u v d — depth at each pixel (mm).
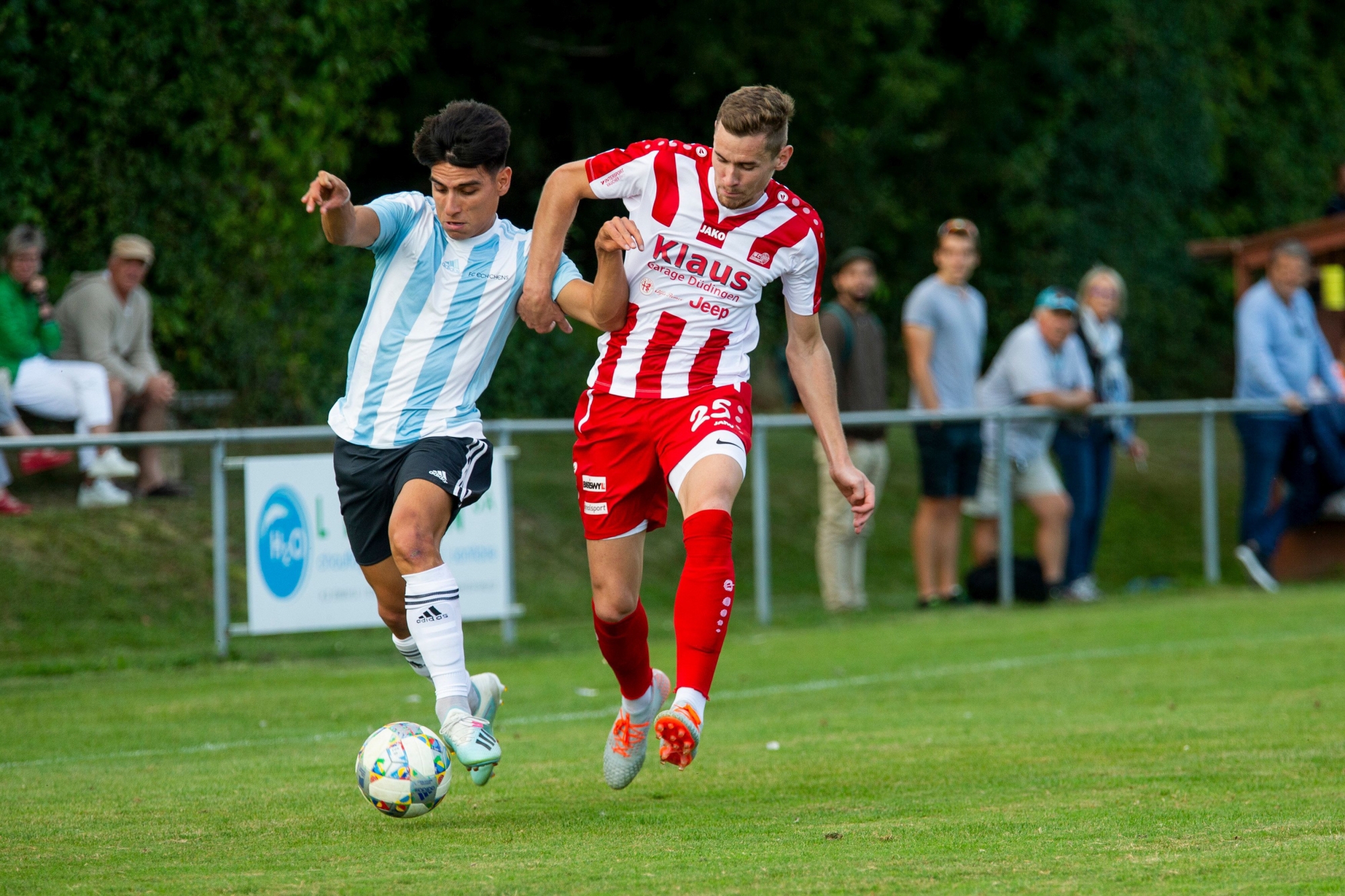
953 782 17141
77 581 32438
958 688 26547
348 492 16984
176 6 45344
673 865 12602
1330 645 31125
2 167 42781
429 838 14203
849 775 17891
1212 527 44688
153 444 31609
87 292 38375
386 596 17500
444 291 16703
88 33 43562
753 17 76438
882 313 89625
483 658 32188
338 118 50938
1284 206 104562
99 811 15961
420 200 17000
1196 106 95938
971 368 40094
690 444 15836
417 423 16625
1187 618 36500
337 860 13094
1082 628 35062
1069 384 41125
